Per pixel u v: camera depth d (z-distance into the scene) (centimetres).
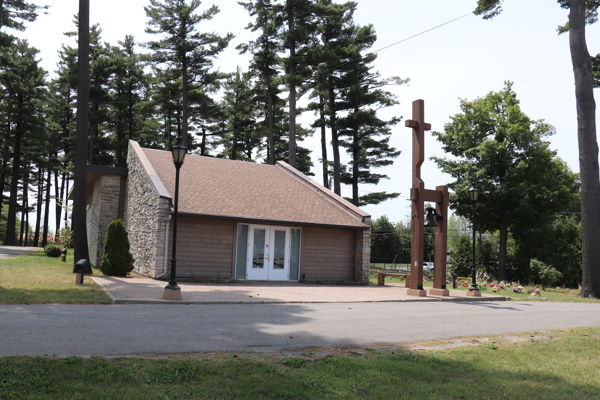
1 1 1795
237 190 2234
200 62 4194
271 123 3984
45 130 4847
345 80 3884
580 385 588
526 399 518
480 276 3017
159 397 458
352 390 521
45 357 579
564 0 2397
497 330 1016
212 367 572
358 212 2273
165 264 1784
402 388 538
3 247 3594
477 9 2189
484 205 3075
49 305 1009
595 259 2086
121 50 5109
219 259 1939
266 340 775
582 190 2133
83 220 1792
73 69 4800
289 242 2131
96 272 1862
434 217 1783
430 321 1095
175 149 1266
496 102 3316
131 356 615
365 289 1905
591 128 2114
